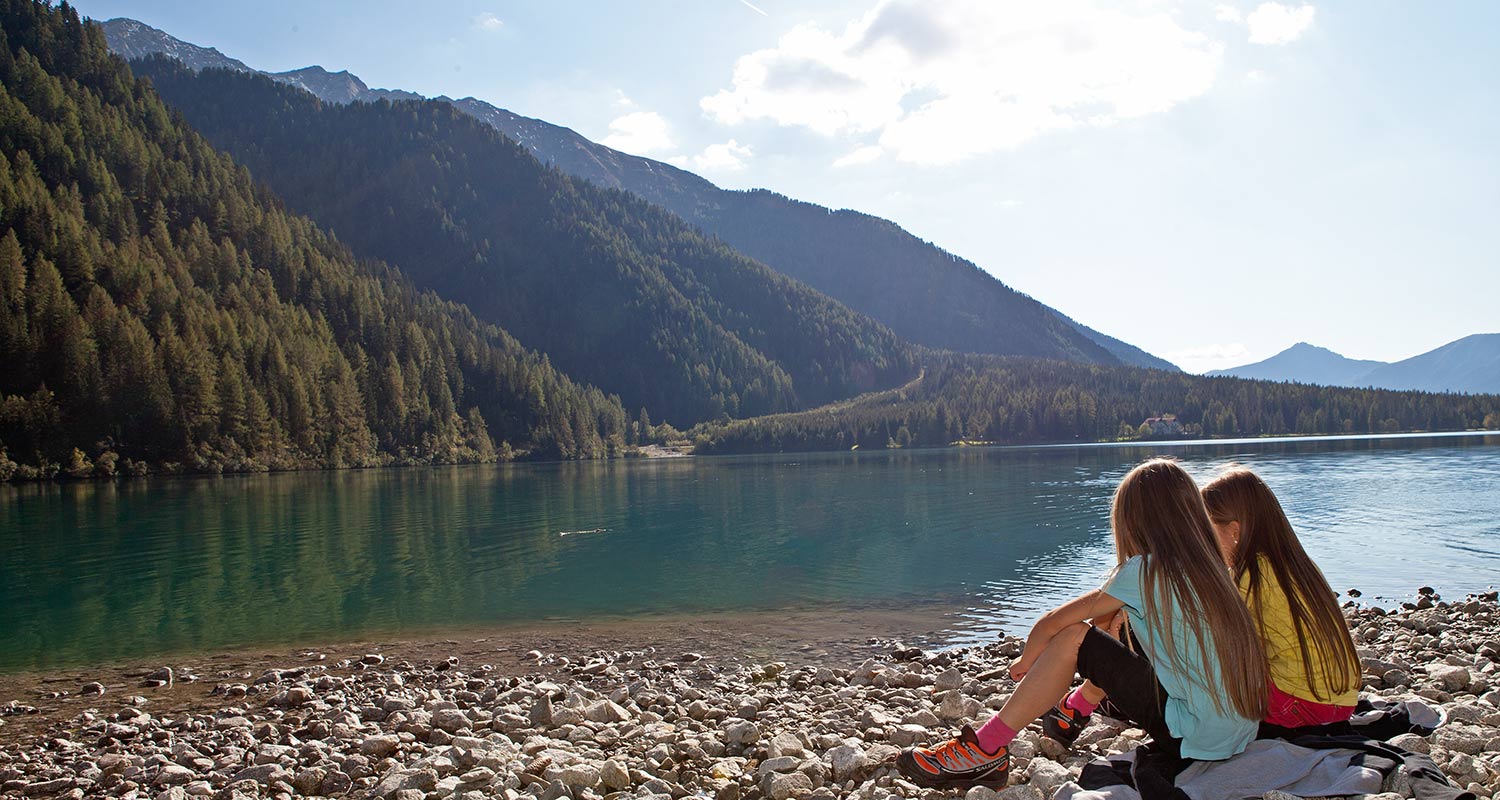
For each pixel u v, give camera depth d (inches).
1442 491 1659.7
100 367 3693.4
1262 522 185.3
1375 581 774.5
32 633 690.8
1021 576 868.6
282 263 6599.4
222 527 1558.8
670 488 2628.0
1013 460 3996.1
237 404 4042.8
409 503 2124.8
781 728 329.4
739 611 725.9
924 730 295.3
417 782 260.5
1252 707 170.6
